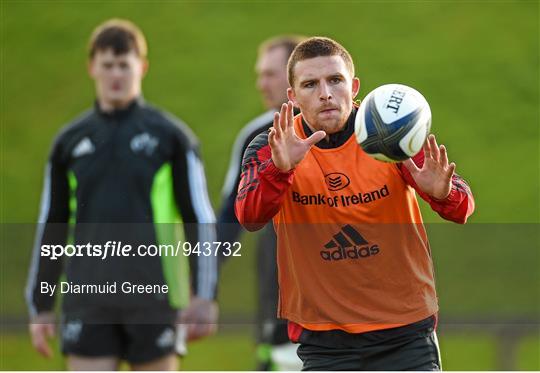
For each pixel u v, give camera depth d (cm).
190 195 2286
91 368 2236
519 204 4672
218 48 5525
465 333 3030
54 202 2305
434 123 5069
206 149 4903
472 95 5222
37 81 5409
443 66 5331
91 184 2262
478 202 4688
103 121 2289
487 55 5409
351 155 1662
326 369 1684
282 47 2527
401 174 1648
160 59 5472
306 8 5731
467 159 4912
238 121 5062
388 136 1538
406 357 1664
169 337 2252
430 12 5650
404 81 5222
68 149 2289
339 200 1658
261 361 2436
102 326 2234
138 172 2264
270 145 1529
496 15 5625
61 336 2259
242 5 5806
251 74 5356
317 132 1542
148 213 2269
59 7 5766
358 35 5506
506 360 3038
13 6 5775
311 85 1608
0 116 5244
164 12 5769
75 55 5522
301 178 1662
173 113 5119
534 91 5256
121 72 2291
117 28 2336
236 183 2425
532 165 4881
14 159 5034
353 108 1705
